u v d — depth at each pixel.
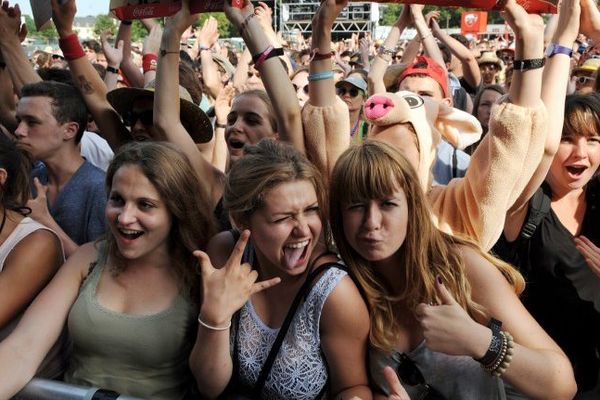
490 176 1.97
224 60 7.26
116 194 1.97
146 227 1.95
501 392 1.83
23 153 2.35
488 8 1.91
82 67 2.90
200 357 1.80
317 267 1.85
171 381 2.00
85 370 2.00
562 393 1.69
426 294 1.82
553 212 2.38
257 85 5.63
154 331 1.96
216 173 2.60
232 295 1.76
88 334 1.98
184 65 4.10
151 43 3.83
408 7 3.88
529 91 1.90
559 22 2.23
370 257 1.81
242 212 1.80
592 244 2.26
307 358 1.82
